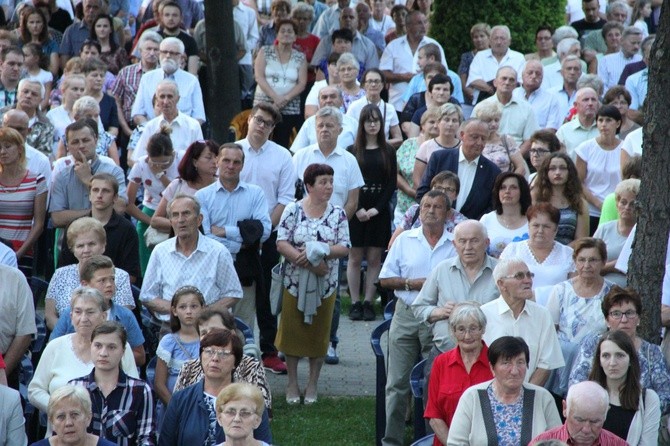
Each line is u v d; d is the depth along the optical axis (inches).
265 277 1115.9
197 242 946.1
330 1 1915.6
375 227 1205.7
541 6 1750.7
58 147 1229.1
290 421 960.3
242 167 1023.6
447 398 780.0
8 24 1800.0
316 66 1626.5
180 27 1585.9
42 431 849.5
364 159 1197.7
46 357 806.5
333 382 1057.5
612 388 749.3
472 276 875.4
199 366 788.0
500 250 975.0
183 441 738.2
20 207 1064.8
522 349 730.2
